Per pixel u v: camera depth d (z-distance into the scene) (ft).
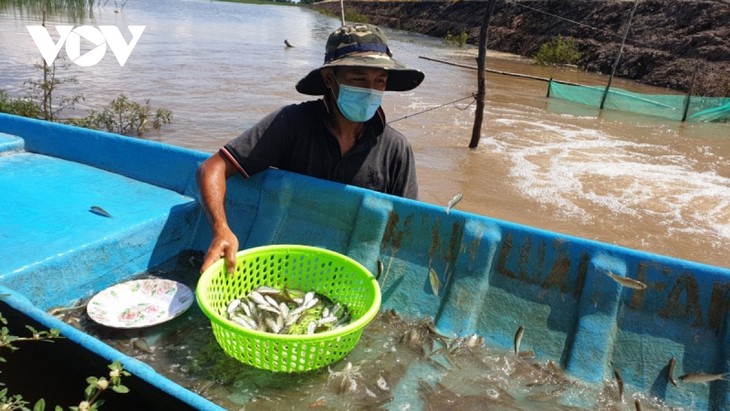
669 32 61.93
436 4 122.01
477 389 7.06
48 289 7.89
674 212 22.22
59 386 6.06
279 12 216.13
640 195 24.00
